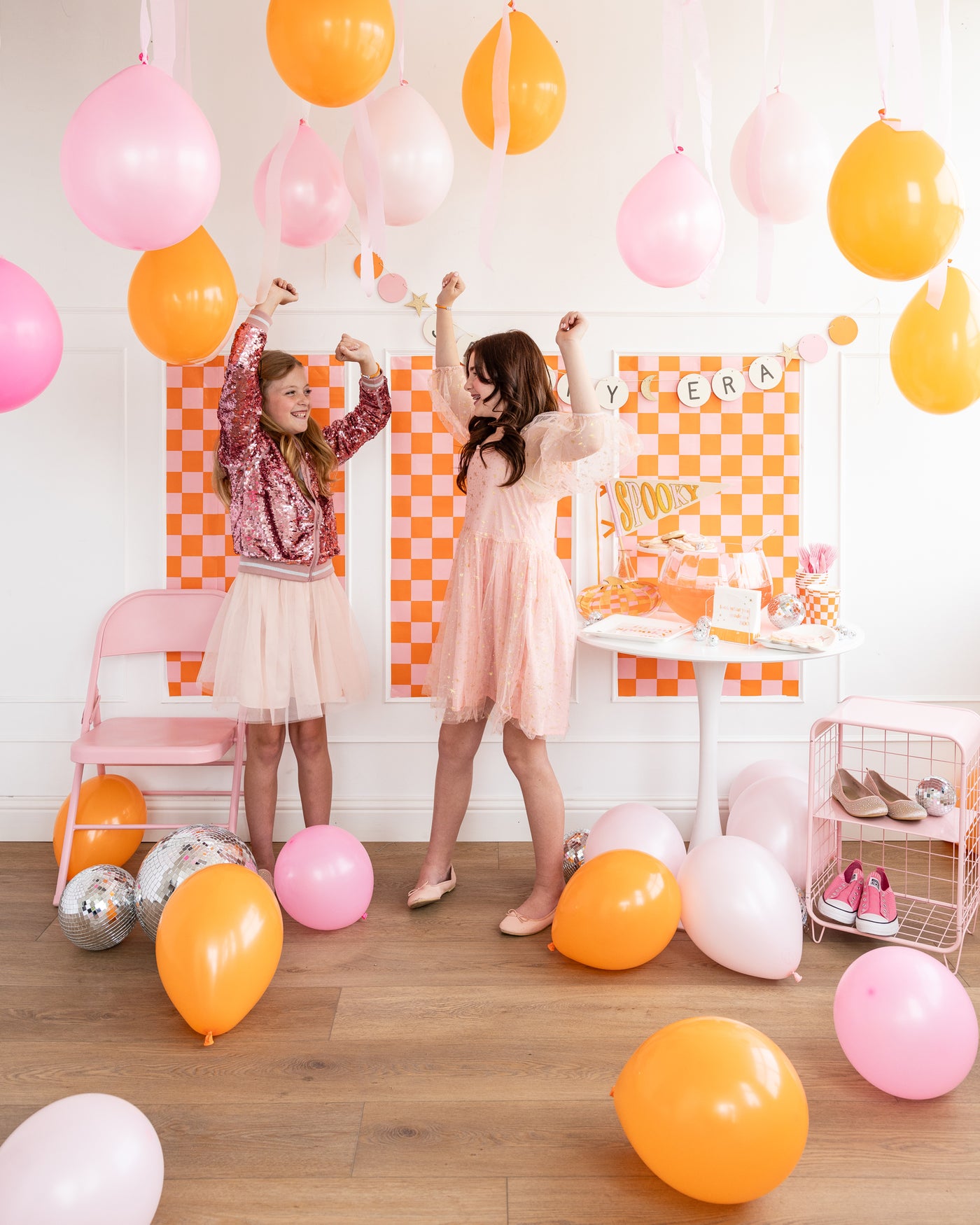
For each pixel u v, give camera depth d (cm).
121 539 288
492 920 244
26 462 286
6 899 255
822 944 232
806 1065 181
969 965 217
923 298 208
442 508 289
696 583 257
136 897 223
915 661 297
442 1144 159
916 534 294
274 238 199
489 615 234
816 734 232
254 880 198
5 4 275
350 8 171
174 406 284
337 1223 142
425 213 235
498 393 230
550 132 232
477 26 275
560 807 240
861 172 182
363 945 230
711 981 213
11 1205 121
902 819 229
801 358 286
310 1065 180
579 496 287
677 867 239
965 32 279
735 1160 136
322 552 259
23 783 295
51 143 278
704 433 288
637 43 278
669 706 296
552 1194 148
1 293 171
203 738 254
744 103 279
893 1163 155
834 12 277
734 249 284
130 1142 131
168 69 168
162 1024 196
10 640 291
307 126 231
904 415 290
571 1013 199
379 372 263
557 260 283
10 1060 182
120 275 281
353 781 297
